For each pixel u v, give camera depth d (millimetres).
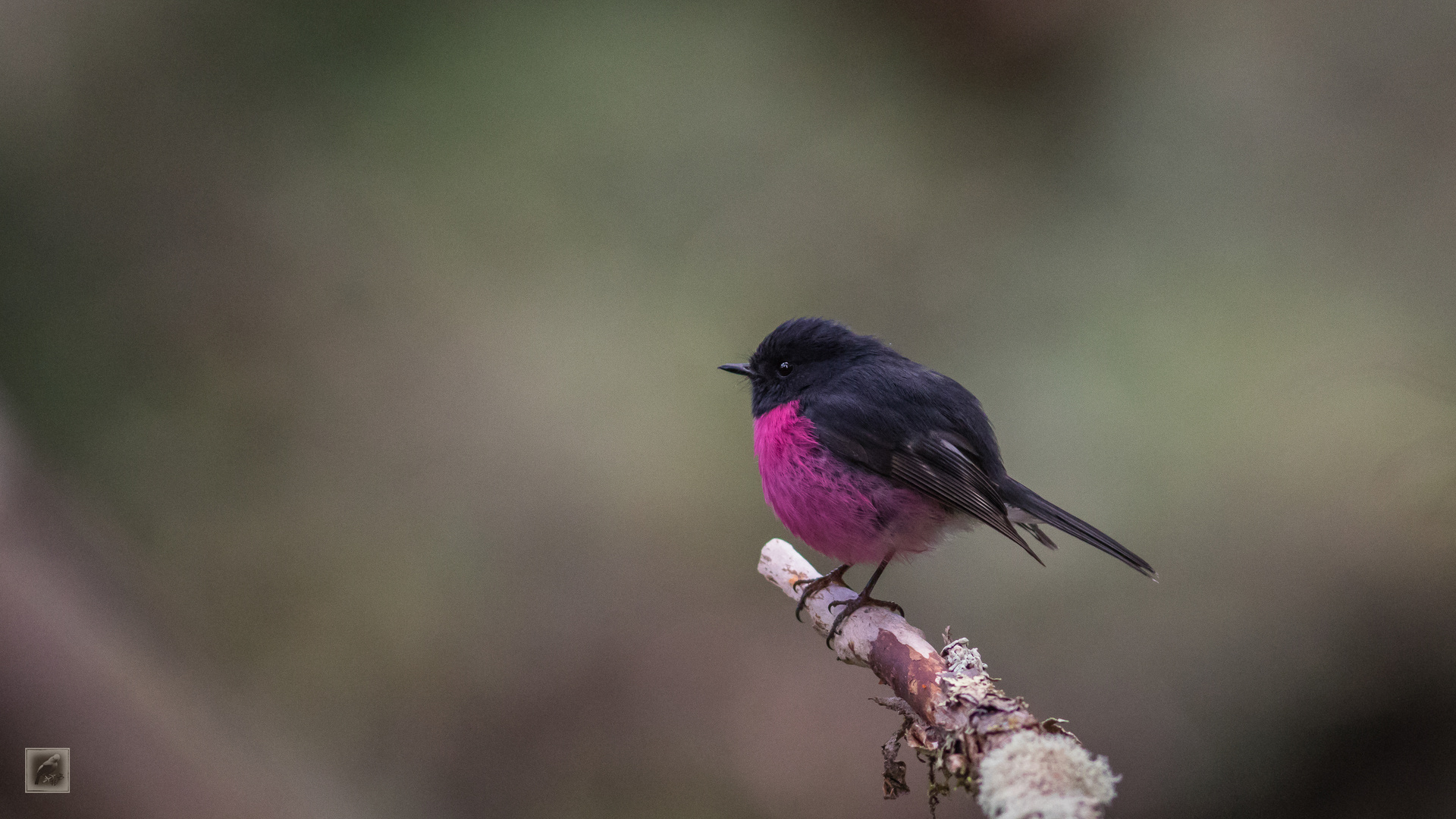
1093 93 12523
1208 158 11938
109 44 12344
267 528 11727
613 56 12500
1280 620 10125
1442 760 9875
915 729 4289
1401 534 9844
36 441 11258
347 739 11094
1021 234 11992
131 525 11578
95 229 12328
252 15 12617
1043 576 10320
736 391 11656
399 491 11844
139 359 12164
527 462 11648
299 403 12141
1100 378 10734
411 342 12141
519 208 12281
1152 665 10188
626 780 11180
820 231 12141
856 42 12867
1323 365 10453
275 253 12445
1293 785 10008
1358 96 12047
